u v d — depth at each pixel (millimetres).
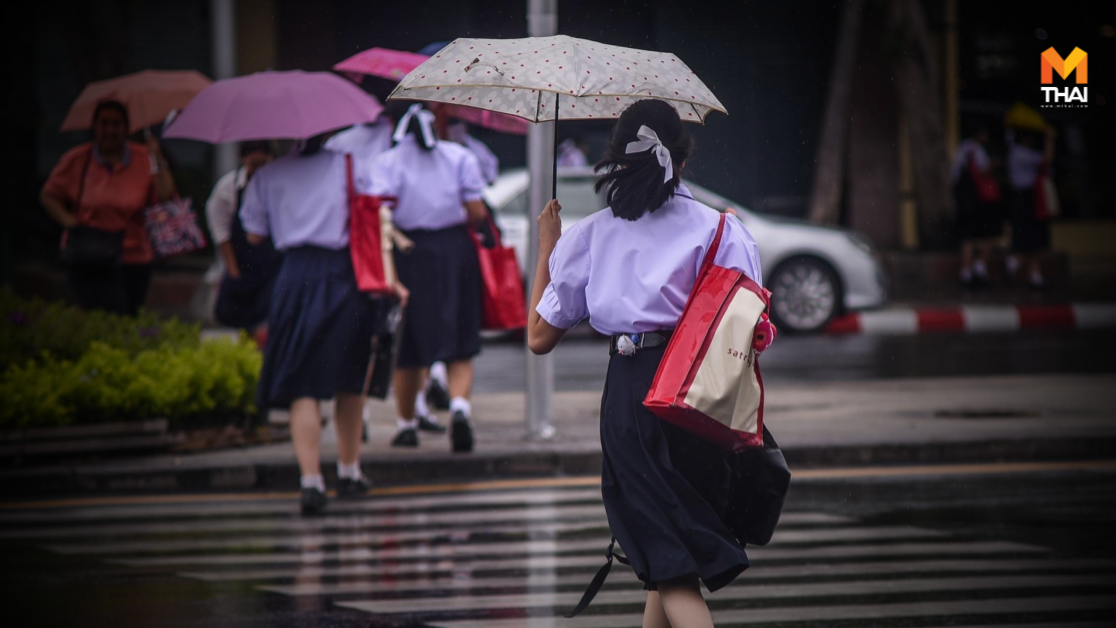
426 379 28266
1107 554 18547
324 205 20641
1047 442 25375
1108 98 68750
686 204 11070
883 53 60219
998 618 15508
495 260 24891
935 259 56438
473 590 16672
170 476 23234
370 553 18594
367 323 21172
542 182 25688
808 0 58594
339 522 20531
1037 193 55594
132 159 27891
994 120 66500
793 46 58906
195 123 21016
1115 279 58938
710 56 58562
